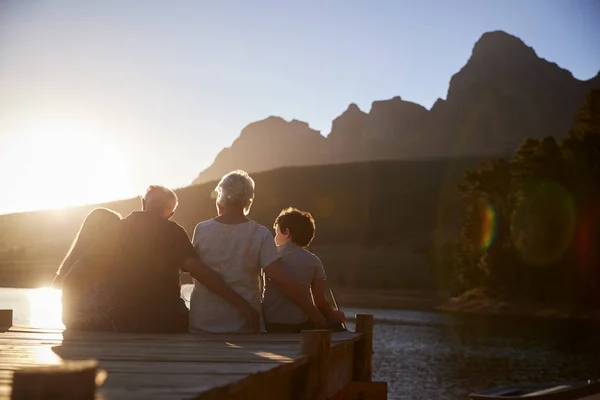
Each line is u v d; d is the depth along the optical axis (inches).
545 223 2664.9
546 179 2667.3
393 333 1871.3
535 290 2866.6
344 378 254.5
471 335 1825.8
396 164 7869.1
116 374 133.1
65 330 252.8
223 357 167.3
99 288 254.5
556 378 1068.5
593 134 2642.7
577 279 2677.2
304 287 272.2
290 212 281.0
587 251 2635.3
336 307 295.6
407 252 6018.7
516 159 2800.2
